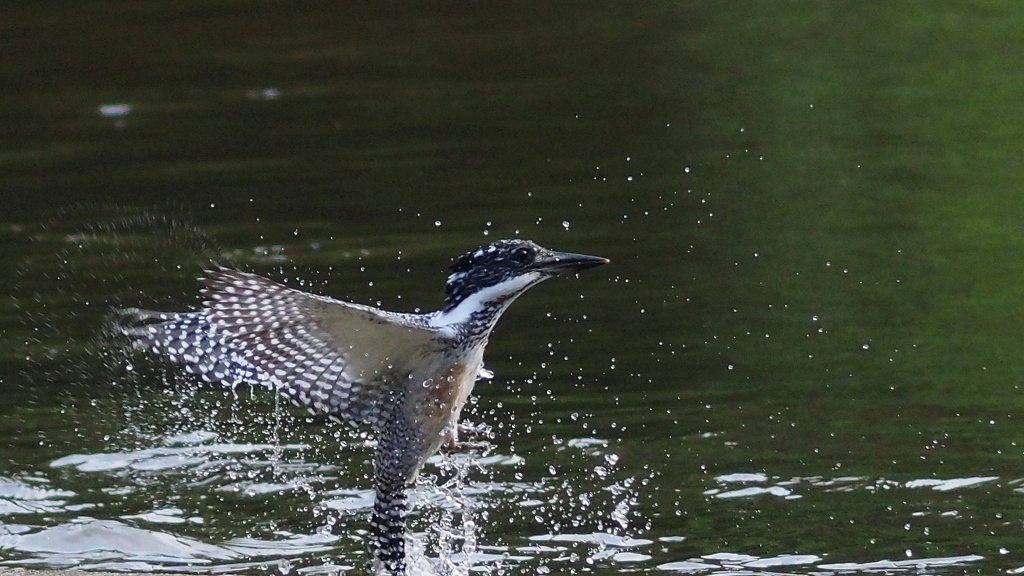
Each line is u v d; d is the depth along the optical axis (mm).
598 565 8336
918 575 8047
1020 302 13016
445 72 21828
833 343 12180
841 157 17984
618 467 9742
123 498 9422
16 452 10070
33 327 12594
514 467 9773
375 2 25562
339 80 21469
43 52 22859
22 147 18641
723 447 10070
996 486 9289
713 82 21172
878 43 23141
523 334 12508
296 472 9898
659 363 11758
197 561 8555
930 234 15164
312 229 15281
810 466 9711
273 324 7555
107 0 25531
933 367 11516
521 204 16172
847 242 14992
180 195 16484
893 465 9641
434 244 14727
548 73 21672
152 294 13352
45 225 15492
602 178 17172
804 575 8102
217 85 21328
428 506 9227
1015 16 24344
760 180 17141
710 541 8609
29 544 8695
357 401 8039
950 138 18609
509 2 25672
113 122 19625
